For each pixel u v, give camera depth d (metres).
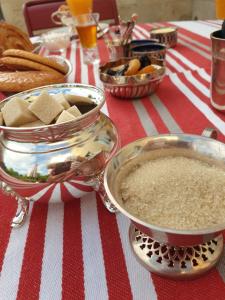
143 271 0.19
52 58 0.51
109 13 0.97
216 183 0.19
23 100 0.24
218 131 0.32
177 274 0.18
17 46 0.56
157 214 0.18
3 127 0.20
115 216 0.23
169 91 0.43
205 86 0.43
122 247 0.21
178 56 0.57
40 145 0.21
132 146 0.22
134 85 0.39
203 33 0.69
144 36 0.72
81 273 0.19
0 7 1.47
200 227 0.17
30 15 0.95
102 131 0.23
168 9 1.59
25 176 0.21
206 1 1.42
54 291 0.18
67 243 0.21
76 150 0.21
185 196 0.19
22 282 0.19
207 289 0.17
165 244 0.18
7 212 0.25
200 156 0.22
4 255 0.21
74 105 0.25
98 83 0.48
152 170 0.22
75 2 0.67
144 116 0.37
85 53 0.60
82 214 0.24
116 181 0.20
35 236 0.22
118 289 0.18
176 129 0.33
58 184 0.22
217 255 0.19
